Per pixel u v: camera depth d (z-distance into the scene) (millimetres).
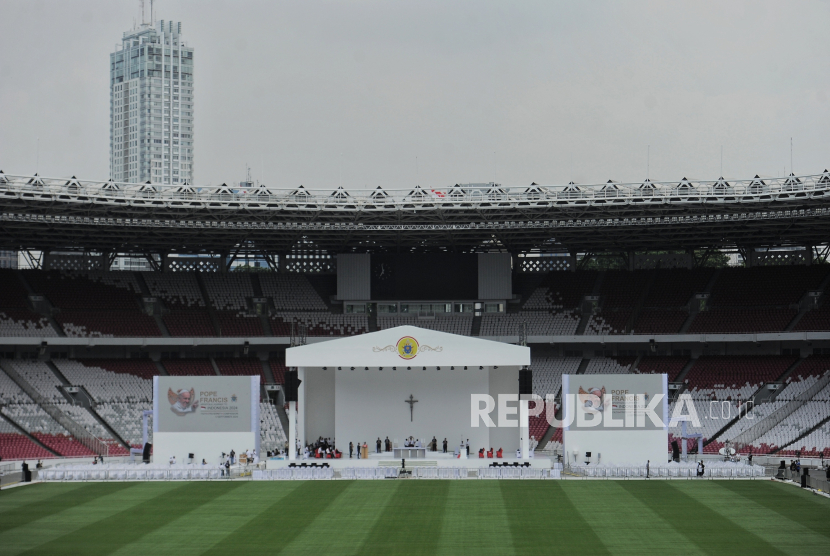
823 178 86000
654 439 78250
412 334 83875
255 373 106188
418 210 94750
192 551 46406
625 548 46406
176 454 80875
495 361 83375
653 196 90000
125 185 90000
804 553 45219
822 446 82062
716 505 58281
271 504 59469
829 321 99875
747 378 98500
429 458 81750
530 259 119125
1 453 82375
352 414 87750
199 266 118125
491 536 49281
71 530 51469
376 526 52094
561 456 82562
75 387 97188
